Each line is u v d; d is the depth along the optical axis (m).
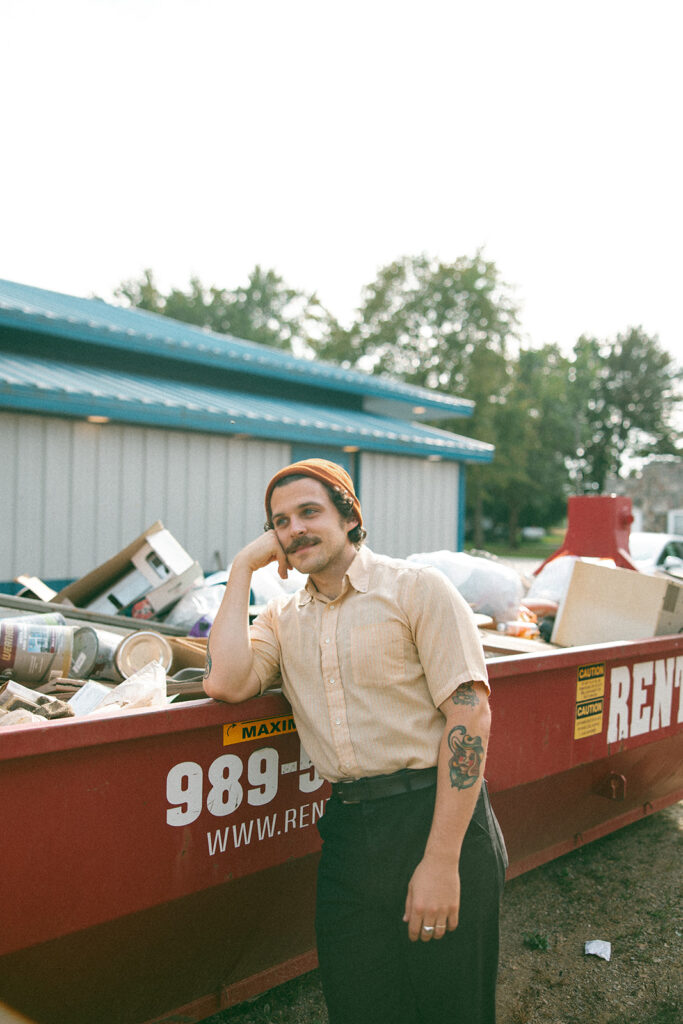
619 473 68.06
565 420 50.97
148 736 2.03
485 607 4.64
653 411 66.25
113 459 9.93
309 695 1.98
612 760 3.70
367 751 1.88
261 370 13.47
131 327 14.48
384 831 1.86
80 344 11.77
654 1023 2.84
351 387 14.97
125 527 10.06
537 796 3.33
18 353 11.14
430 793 1.89
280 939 2.64
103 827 1.98
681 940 3.41
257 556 2.15
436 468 14.42
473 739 1.80
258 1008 2.86
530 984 3.07
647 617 3.94
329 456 12.52
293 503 1.94
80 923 1.96
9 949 1.84
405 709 1.89
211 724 2.14
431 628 1.84
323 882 1.96
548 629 4.62
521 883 3.91
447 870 1.77
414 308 39.38
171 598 4.79
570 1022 2.84
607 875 4.00
